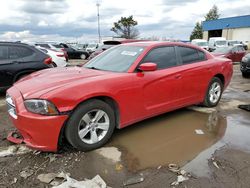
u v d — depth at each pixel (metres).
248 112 5.77
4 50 7.12
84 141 3.70
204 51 5.86
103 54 5.22
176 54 5.11
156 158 3.61
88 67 4.87
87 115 3.68
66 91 3.45
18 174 3.19
